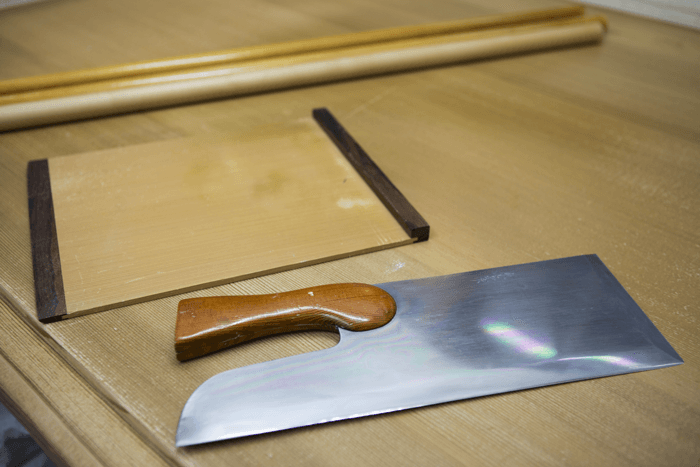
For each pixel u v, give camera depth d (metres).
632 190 0.63
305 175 0.62
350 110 0.77
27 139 0.70
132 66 0.77
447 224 0.58
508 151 0.69
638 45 1.00
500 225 0.58
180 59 0.79
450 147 0.69
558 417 0.43
